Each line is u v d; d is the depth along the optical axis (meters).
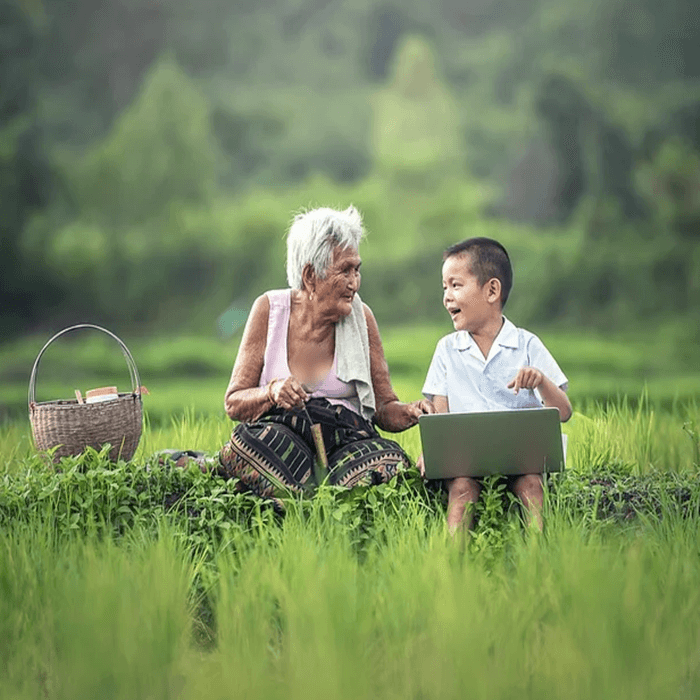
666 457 10.29
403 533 7.09
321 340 8.40
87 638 5.55
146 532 7.42
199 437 10.83
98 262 79.88
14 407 40.06
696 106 79.31
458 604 5.72
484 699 5.11
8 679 5.52
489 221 82.12
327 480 7.84
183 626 6.08
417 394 20.94
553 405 8.08
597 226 75.81
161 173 85.69
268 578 6.31
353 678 5.22
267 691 5.20
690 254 71.50
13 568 6.65
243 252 81.81
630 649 5.41
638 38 93.12
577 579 6.00
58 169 83.38
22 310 79.38
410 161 89.62
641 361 59.06
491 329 8.51
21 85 87.31
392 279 79.69
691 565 6.54
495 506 7.61
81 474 8.12
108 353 69.31
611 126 78.56
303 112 98.00
